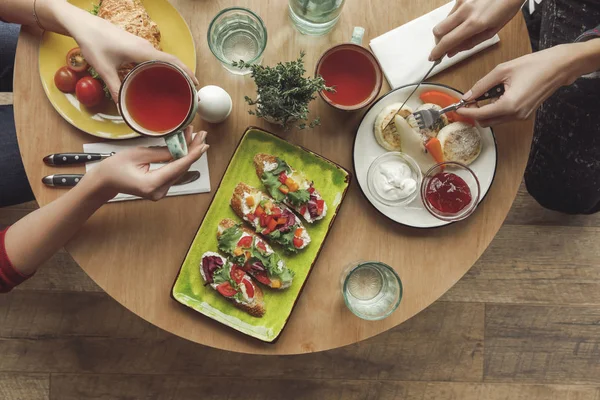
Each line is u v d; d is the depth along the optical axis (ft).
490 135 3.53
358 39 3.45
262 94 3.12
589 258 5.53
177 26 3.46
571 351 5.51
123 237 3.46
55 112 3.48
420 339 5.42
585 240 5.53
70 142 3.48
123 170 3.13
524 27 3.60
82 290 5.30
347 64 3.38
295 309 3.51
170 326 3.44
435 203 3.49
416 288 3.54
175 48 3.48
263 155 3.52
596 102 4.05
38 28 3.46
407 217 3.51
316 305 3.51
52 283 5.29
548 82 3.27
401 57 3.57
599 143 4.16
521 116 3.32
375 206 3.48
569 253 5.53
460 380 5.45
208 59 3.54
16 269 3.33
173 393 5.32
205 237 3.50
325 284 3.53
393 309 3.36
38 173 3.46
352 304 3.49
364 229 3.56
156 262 3.47
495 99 3.52
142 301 3.44
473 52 3.58
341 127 3.59
